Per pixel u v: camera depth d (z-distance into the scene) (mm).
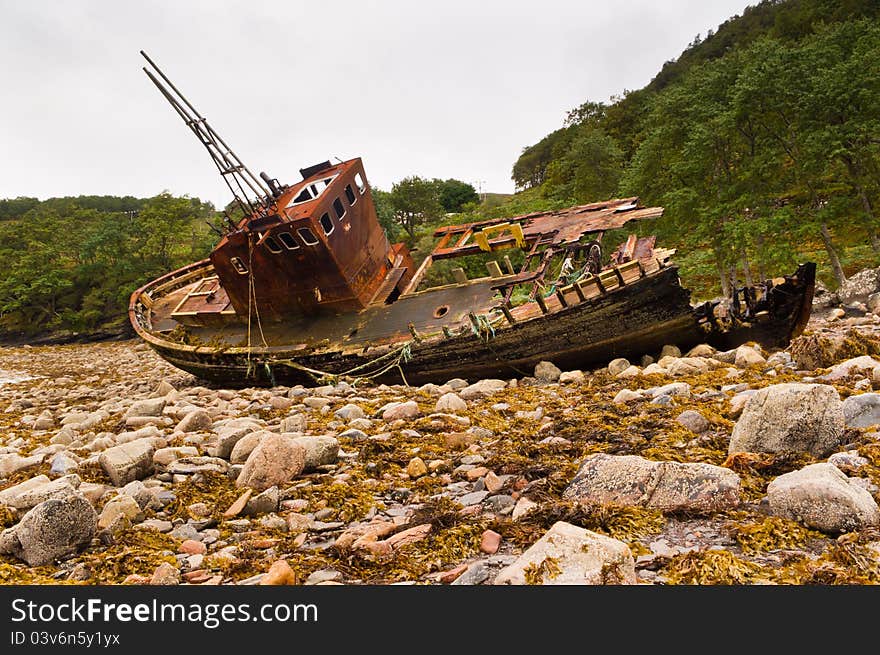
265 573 4012
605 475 4668
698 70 37594
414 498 5469
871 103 24312
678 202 30469
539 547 3438
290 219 15625
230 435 7461
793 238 26453
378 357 14180
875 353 9250
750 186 28031
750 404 5215
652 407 7508
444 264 38281
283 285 16969
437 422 8281
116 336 67000
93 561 4367
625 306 11781
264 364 15977
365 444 7352
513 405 9406
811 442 4898
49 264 75750
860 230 33438
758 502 4215
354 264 16906
